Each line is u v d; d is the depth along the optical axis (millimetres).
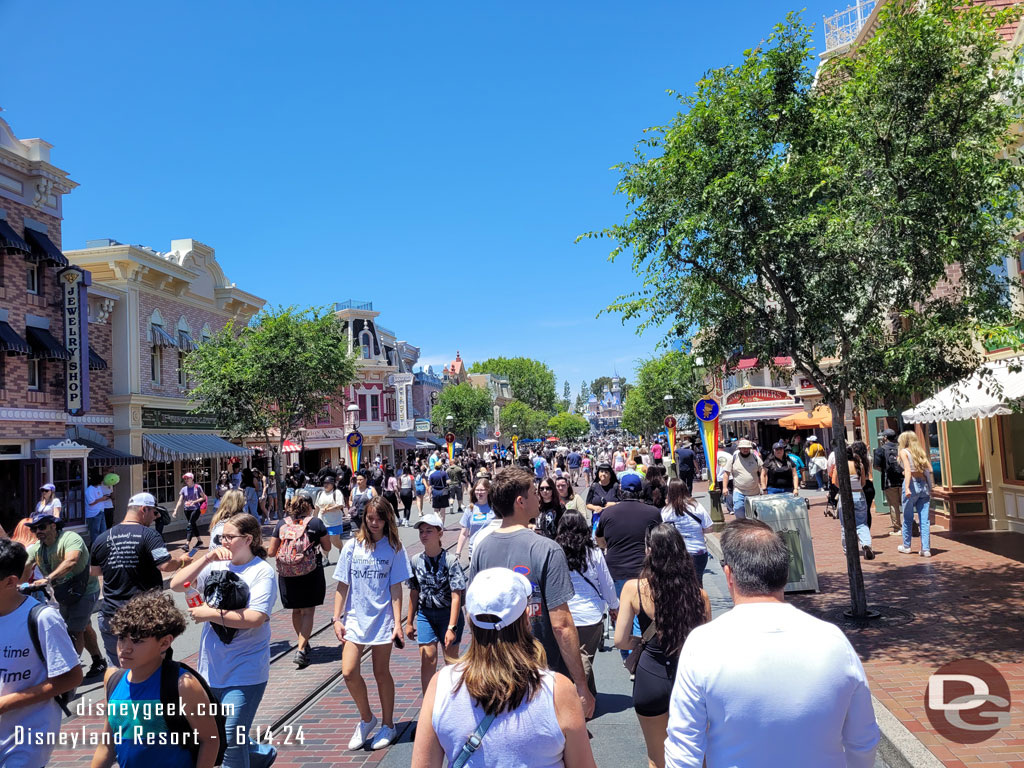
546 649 4355
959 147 7379
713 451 15430
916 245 7191
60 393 20656
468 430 69625
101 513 17391
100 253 23469
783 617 2383
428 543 5609
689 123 7906
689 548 7148
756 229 7492
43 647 3633
